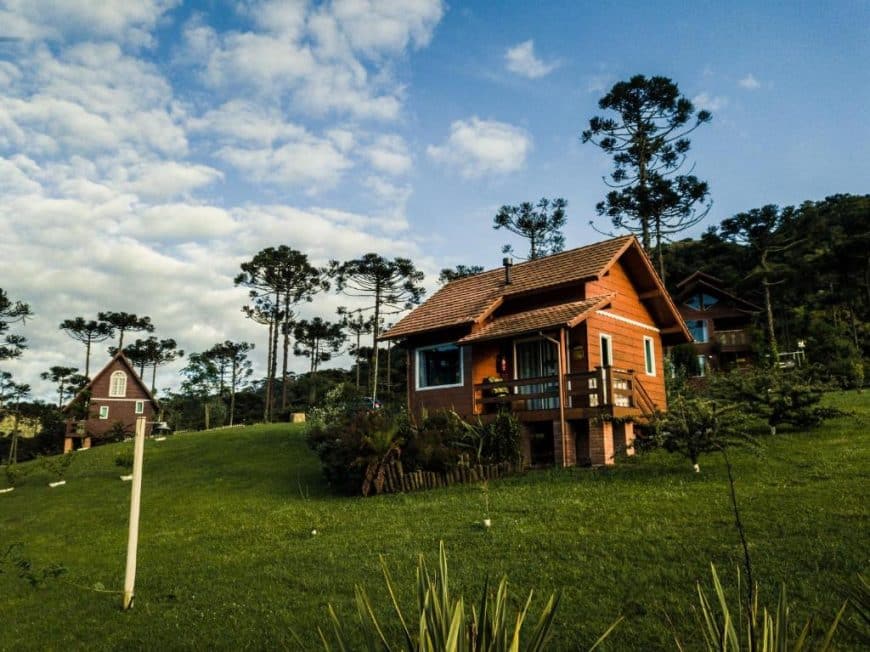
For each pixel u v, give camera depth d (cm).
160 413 5516
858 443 1527
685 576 831
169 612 932
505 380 2108
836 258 4016
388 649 348
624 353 2184
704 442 1427
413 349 2303
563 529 1092
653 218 4250
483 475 1689
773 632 327
